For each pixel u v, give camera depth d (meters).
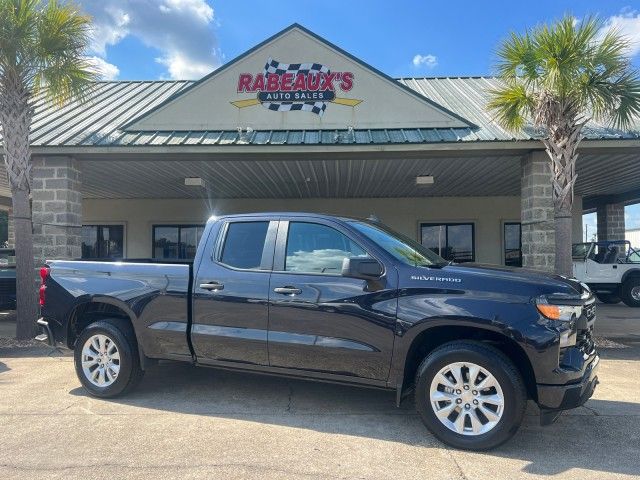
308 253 4.75
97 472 3.66
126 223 17.45
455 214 16.91
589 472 3.70
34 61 8.10
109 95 13.70
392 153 9.58
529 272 4.41
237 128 10.34
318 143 9.32
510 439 4.20
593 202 18.16
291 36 10.38
